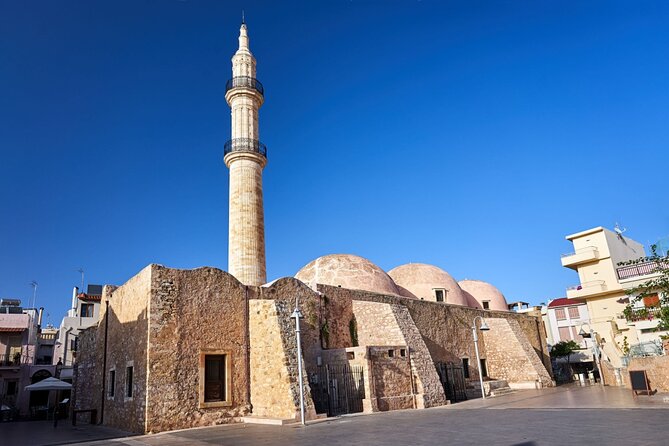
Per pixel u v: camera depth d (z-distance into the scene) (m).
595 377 47.28
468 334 38.09
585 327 50.34
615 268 43.78
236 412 20.12
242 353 21.16
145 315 19.27
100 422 23.45
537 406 21.80
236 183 34.03
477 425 15.57
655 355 27.48
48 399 42.47
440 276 41.75
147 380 18.22
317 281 33.50
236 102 36.12
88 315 50.62
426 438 13.02
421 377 25.80
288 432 15.62
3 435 19.94
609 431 12.88
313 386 24.61
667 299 31.03
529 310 48.88
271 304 21.12
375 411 22.78
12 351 43.03
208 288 20.91
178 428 18.39
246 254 32.50
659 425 13.55
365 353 23.52
